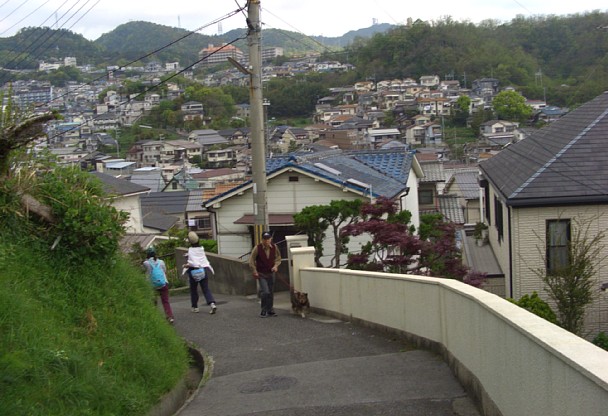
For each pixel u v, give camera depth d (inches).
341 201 582.2
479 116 3671.3
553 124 864.9
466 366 253.4
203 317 491.8
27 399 182.2
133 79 5625.0
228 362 351.3
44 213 278.8
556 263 578.2
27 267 251.0
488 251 848.9
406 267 535.5
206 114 4512.8
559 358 148.4
